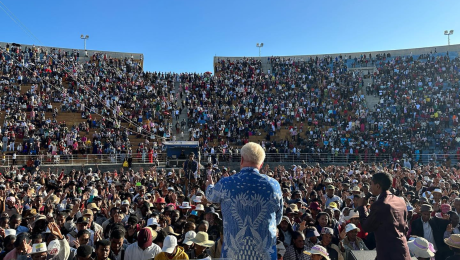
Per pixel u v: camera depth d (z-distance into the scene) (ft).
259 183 11.94
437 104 134.31
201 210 32.24
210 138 119.65
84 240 23.73
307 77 160.04
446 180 55.21
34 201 37.35
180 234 27.14
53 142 101.30
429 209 27.40
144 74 153.69
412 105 135.44
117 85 138.51
